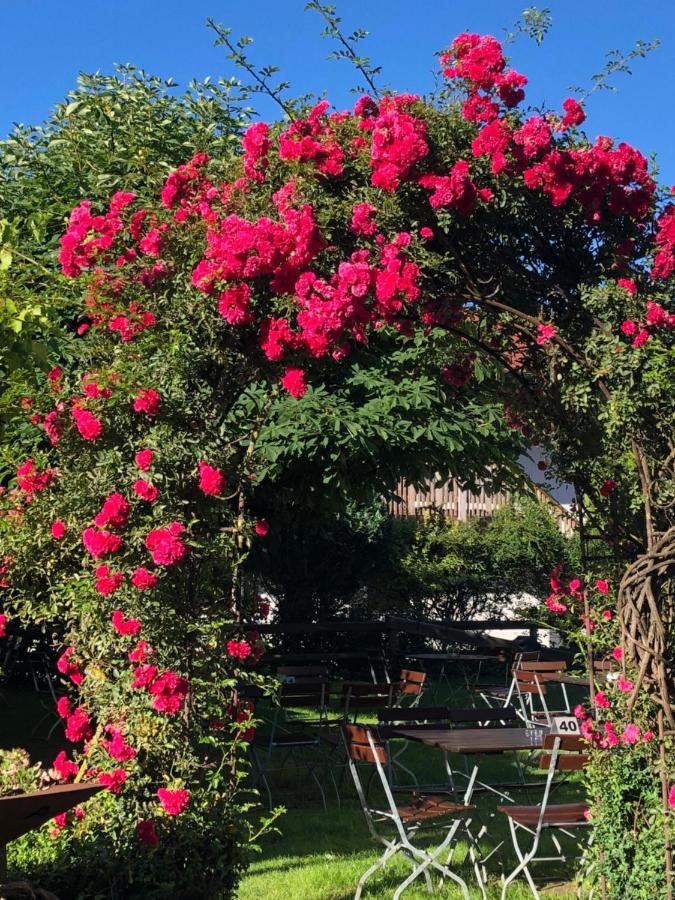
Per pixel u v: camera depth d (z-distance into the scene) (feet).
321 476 30.78
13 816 9.85
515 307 14.74
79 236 15.20
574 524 16.29
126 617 13.97
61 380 16.26
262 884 18.33
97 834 13.62
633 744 13.89
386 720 21.76
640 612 13.79
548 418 15.69
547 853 20.65
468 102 14.19
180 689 13.61
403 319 15.25
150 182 15.96
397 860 19.98
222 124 30.45
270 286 14.25
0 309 15.03
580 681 30.12
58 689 30.07
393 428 27.89
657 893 13.35
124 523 14.15
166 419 14.44
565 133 14.29
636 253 14.35
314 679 32.17
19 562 16.92
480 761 29.91
